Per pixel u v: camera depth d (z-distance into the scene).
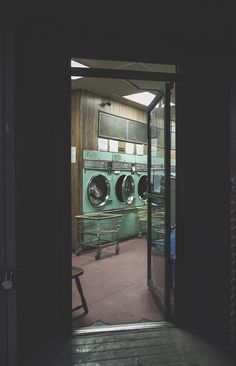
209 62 2.38
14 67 1.71
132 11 2.03
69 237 2.34
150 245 3.40
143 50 2.35
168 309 2.56
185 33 2.28
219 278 2.34
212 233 2.38
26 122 2.04
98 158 5.17
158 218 3.28
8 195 1.71
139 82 4.23
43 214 2.18
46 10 1.95
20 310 1.82
